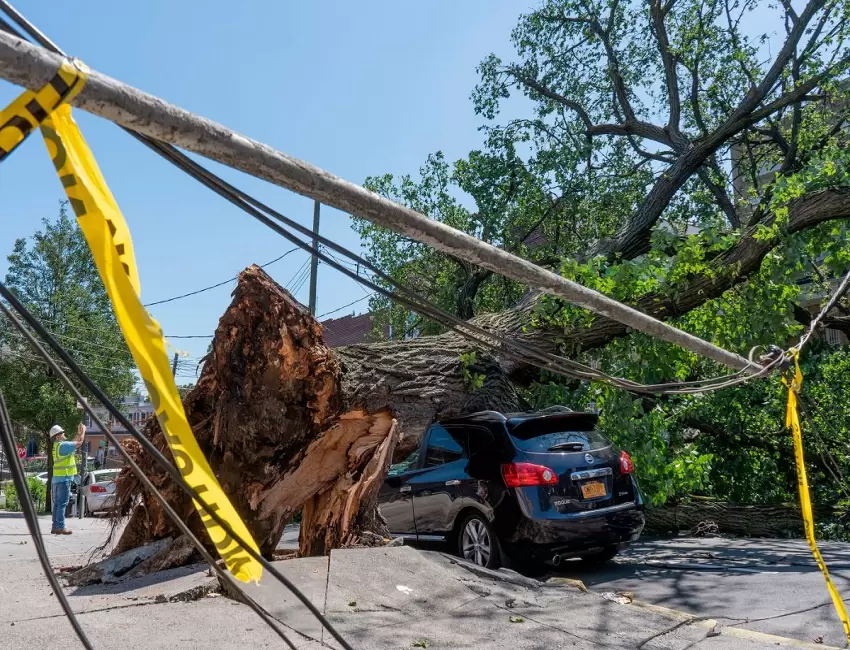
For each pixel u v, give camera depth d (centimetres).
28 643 383
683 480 934
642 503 747
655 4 1636
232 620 441
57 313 2534
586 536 694
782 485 1131
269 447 618
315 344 612
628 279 901
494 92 1730
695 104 1666
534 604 517
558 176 1431
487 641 433
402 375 759
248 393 607
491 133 1478
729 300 930
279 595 488
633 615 499
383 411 681
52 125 121
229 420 611
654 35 1742
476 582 562
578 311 893
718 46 1639
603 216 1509
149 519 624
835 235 859
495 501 711
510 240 1520
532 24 1762
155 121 129
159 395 128
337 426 632
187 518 600
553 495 693
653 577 695
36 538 108
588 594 552
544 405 959
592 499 709
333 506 652
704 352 343
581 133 1628
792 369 392
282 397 611
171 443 128
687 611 555
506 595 534
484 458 738
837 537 945
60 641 387
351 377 720
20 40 110
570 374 315
